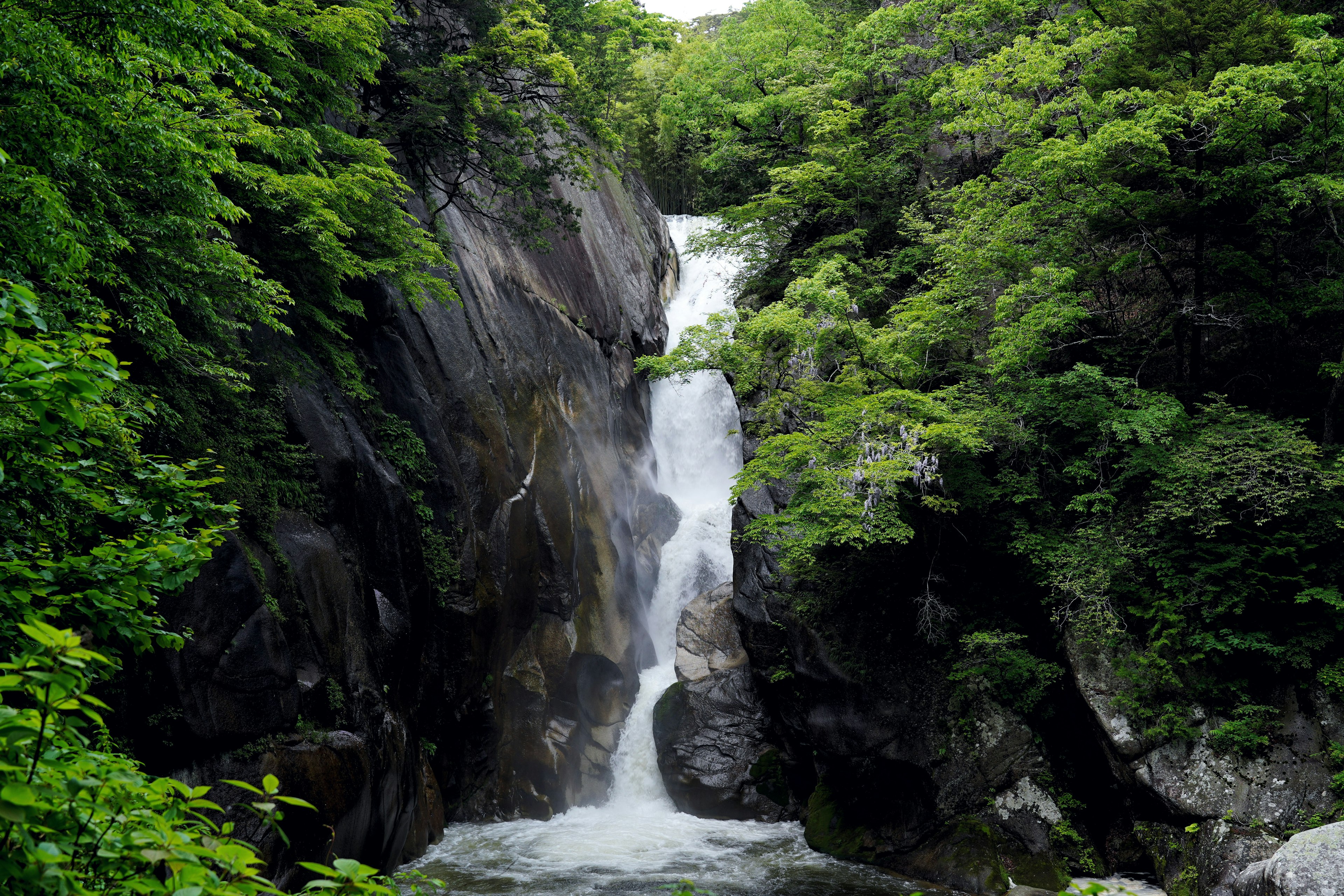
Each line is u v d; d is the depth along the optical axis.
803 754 25.30
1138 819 19.56
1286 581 18.59
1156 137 20.28
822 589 24.38
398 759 18.83
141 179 11.74
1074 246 24.09
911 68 40.25
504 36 25.06
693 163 52.50
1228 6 24.03
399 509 20.84
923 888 19.84
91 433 7.47
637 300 41.75
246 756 14.13
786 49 44.34
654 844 23.12
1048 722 21.25
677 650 29.45
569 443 31.03
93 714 3.53
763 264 39.41
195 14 9.85
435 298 26.66
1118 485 21.48
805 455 21.97
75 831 3.40
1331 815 16.75
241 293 14.70
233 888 3.32
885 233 35.62
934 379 26.12
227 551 14.53
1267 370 23.45
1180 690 19.17
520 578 26.83
